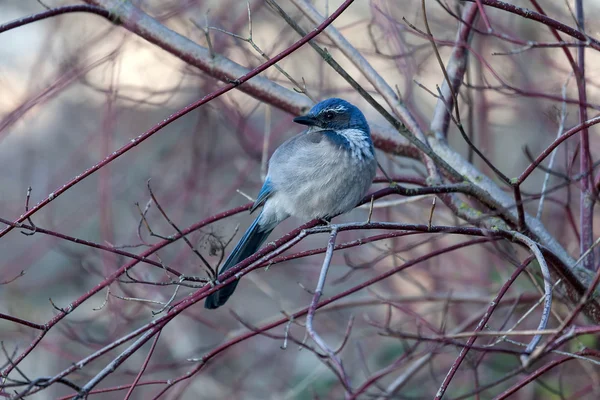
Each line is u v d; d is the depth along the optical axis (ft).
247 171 45.78
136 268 42.45
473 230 24.64
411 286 47.60
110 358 45.65
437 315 45.52
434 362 43.98
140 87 40.88
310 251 23.94
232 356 47.01
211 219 28.30
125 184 53.16
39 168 55.98
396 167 47.01
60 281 50.49
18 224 22.79
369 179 31.89
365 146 31.78
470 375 39.37
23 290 49.29
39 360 46.32
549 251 24.81
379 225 23.44
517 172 45.06
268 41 47.73
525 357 19.13
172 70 45.37
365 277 48.42
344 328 47.47
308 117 32.48
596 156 41.65
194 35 41.37
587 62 39.55
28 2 54.49
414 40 40.68
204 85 41.88
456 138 47.52
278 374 46.65
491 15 41.27
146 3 39.19
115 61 39.14
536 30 40.81
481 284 42.01
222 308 50.37
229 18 44.32
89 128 55.77
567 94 34.58
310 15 31.81
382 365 44.24
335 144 31.45
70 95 55.31
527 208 40.19
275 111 52.95
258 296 51.62
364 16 45.91
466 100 35.22
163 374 47.42
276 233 53.98
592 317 27.12
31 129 53.67
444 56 43.24
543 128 42.78
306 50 45.37
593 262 28.60
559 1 42.75
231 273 23.53
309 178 31.55
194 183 45.52
